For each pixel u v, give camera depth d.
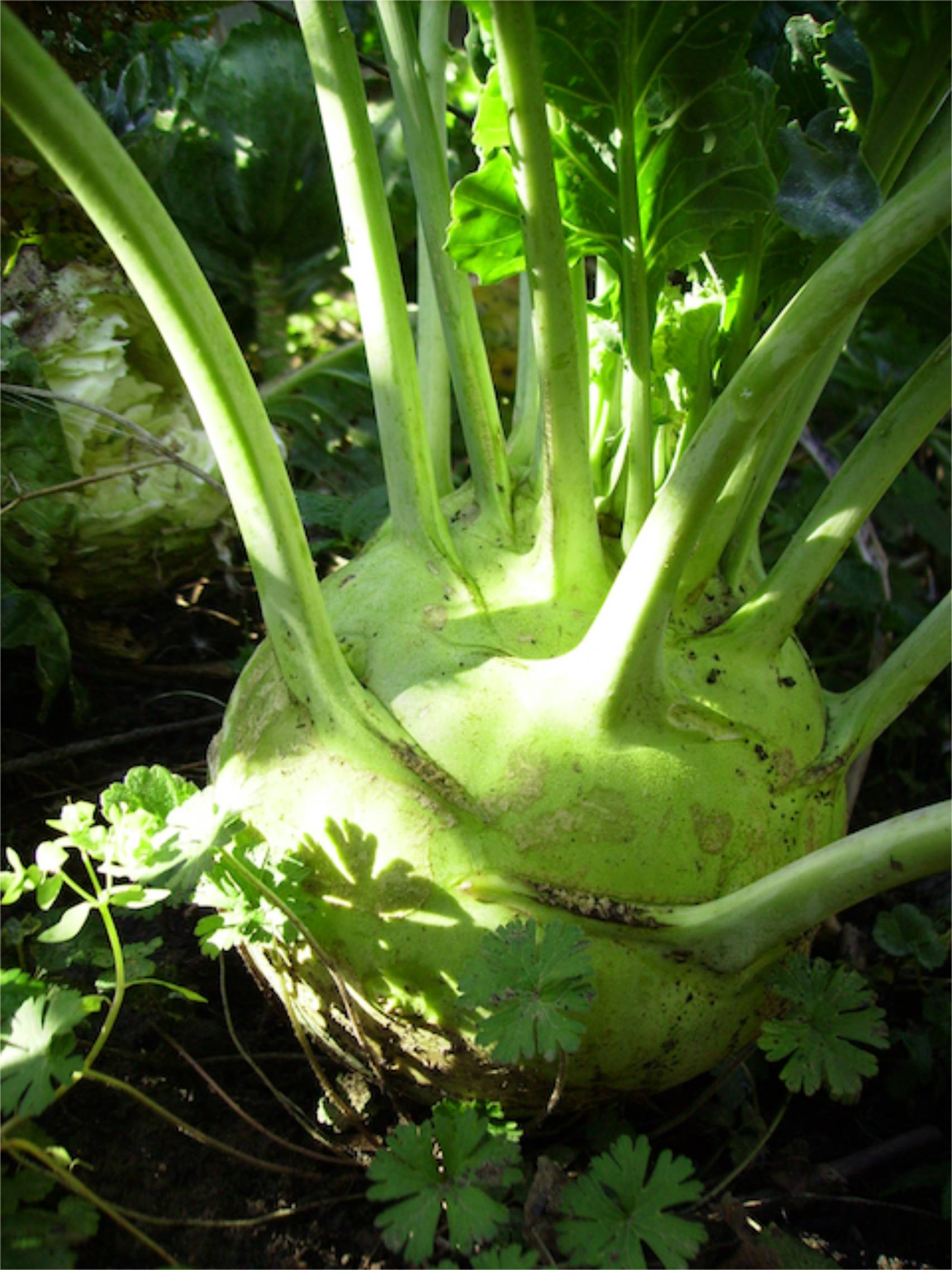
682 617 0.34
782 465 0.35
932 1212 0.35
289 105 0.63
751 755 0.32
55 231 0.47
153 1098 0.35
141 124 0.56
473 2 0.29
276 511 0.30
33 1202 0.29
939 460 0.77
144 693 0.55
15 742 0.50
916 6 0.30
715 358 0.36
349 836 0.30
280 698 0.32
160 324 0.28
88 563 0.48
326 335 0.90
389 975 0.30
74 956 0.34
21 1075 0.27
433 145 0.35
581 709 0.30
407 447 0.34
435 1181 0.28
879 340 0.62
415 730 0.30
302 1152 0.33
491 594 0.33
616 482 0.36
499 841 0.29
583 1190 0.28
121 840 0.30
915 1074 0.38
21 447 0.44
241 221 0.68
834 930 0.45
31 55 0.23
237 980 0.40
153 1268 0.31
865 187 0.30
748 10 0.29
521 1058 0.30
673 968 0.30
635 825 0.30
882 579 0.56
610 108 0.30
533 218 0.29
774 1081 0.38
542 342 0.30
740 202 0.32
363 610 0.33
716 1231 0.33
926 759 0.58
